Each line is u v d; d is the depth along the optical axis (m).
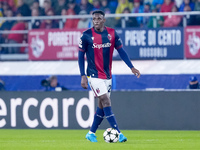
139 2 61.53
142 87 50.00
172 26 55.31
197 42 53.28
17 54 58.72
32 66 56.97
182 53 53.66
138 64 54.12
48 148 27.30
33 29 57.22
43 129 44.97
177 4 60.25
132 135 38.47
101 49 29.83
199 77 48.62
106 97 29.91
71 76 52.81
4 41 58.81
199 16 55.03
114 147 27.25
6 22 59.81
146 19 56.22
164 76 49.41
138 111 44.28
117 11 61.22
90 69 30.16
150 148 26.94
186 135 38.41
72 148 26.98
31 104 45.22
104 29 30.27
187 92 43.59
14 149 26.91
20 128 45.38
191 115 43.56
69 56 56.31
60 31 56.44
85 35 30.05
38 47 57.03
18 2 64.12
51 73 55.88
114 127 30.33
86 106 44.25
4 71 57.38
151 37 54.09
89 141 32.19
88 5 62.03
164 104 43.97
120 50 30.75
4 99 45.75
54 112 44.78
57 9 62.69
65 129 44.59
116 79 50.62
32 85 53.62
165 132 41.75
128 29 54.44
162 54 54.00
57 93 44.72
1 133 41.25
